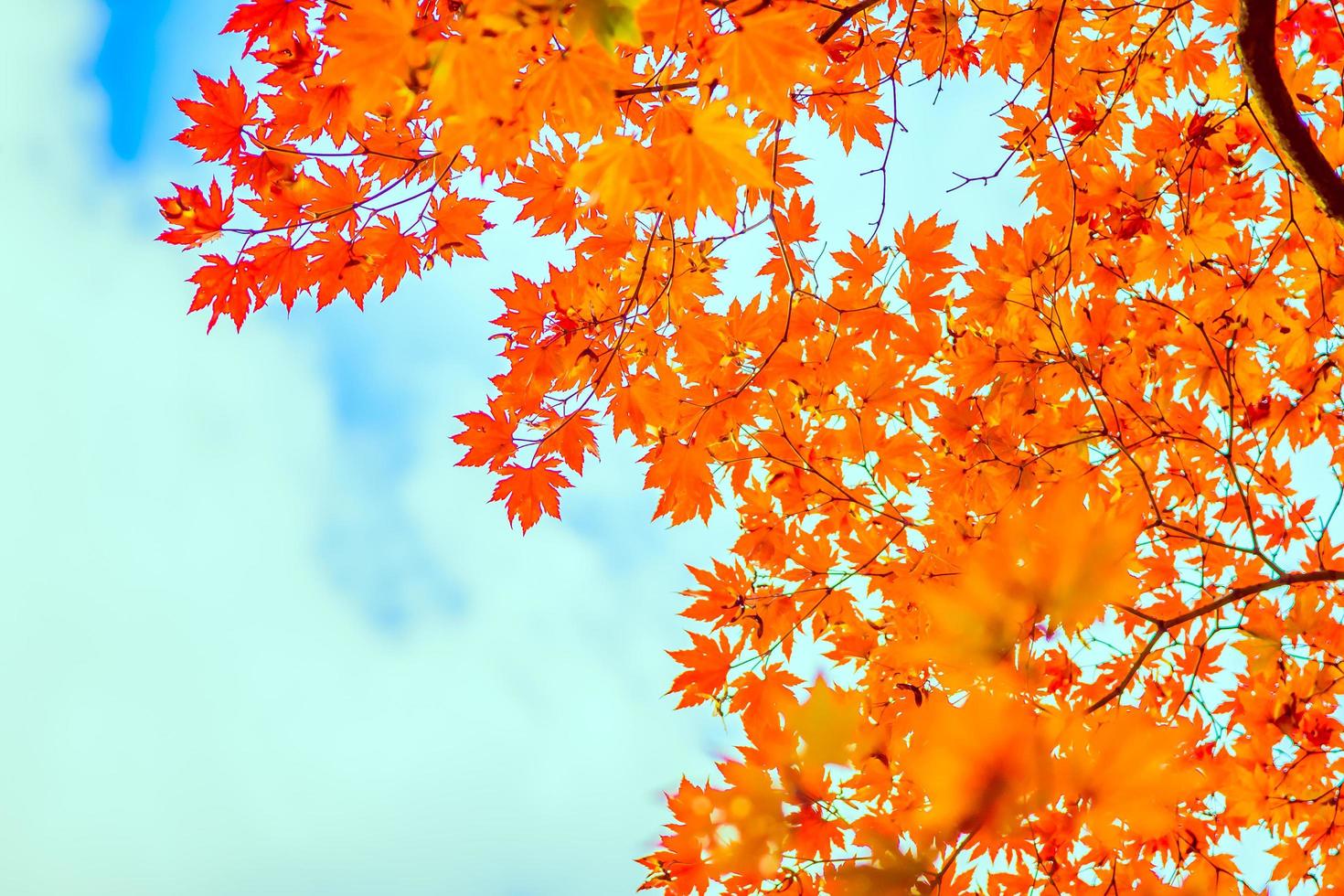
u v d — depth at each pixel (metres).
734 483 3.85
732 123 1.61
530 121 1.60
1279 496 3.87
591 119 1.62
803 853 1.46
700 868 1.76
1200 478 3.88
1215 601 3.05
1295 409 3.75
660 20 1.49
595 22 1.46
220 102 2.47
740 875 1.51
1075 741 1.04
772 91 1.59
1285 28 3.42
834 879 1.14
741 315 3.38
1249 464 3.86
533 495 3.34
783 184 3.31
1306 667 3.01
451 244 2.90
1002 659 1.12
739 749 1.43
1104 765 1.04
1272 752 2.98
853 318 3.35
